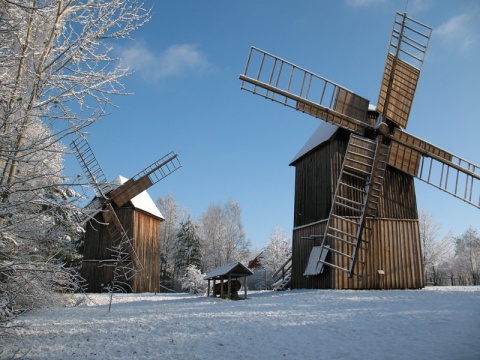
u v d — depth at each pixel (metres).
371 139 22.80
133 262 33.44
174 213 61.38
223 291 22.72
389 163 22.80
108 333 10.89
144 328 11.49
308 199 25.81
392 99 22.56
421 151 23.14
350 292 19.67
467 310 11.90
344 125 22.27
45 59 10.15
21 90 9.48
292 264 27.16
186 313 14.62
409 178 24.09
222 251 56.78
